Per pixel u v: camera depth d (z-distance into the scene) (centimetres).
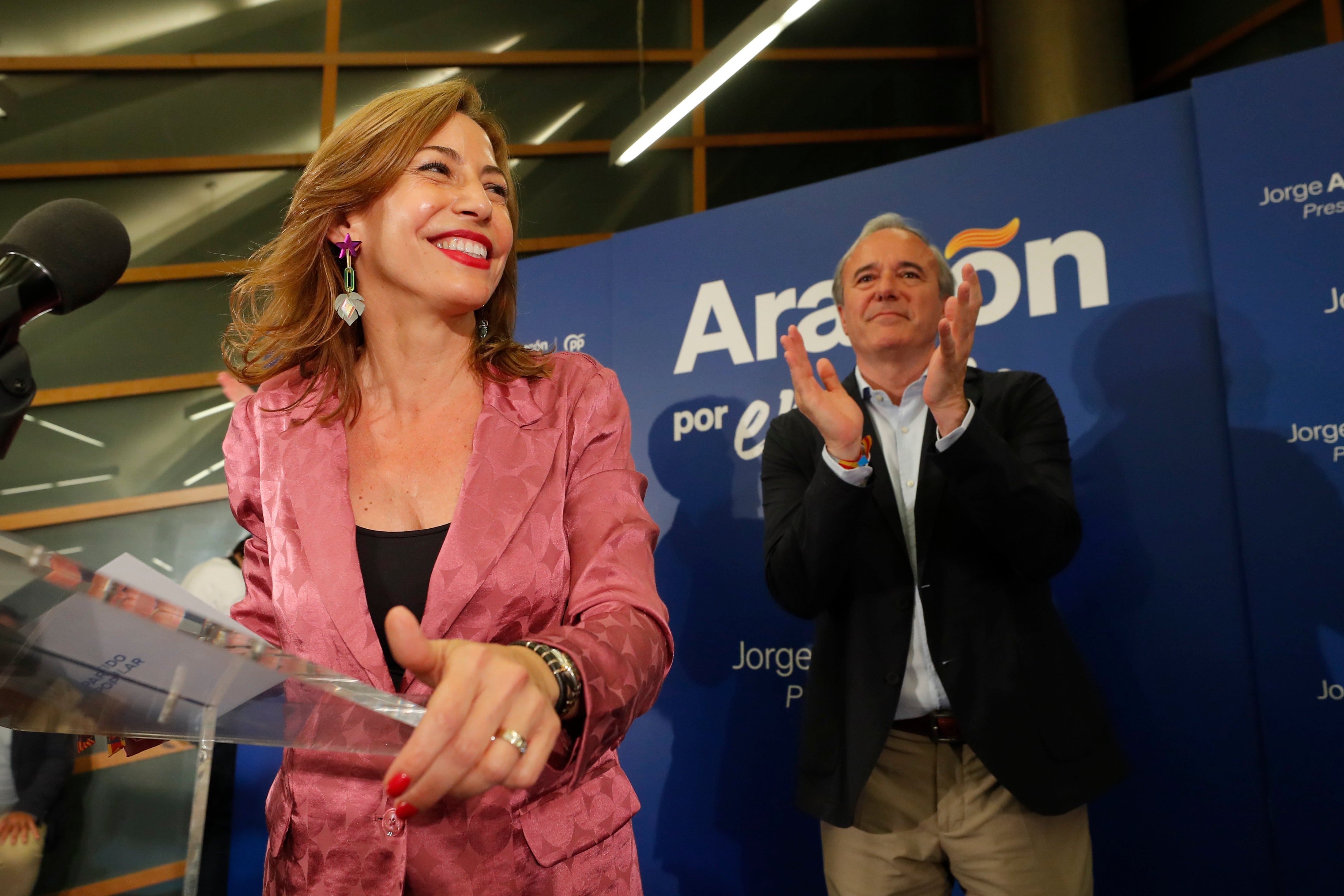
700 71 368
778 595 182
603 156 469
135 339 402
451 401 110
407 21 466
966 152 245
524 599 94
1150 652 203
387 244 107
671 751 256
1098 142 229
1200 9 451
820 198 265
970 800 158
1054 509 155
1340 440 191
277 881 94
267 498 103
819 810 165
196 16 445
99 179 420
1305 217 202
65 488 379
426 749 52
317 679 55
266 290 121
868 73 495
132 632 56
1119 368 217
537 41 477
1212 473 204
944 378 152
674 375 280
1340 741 182
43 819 269
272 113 444
